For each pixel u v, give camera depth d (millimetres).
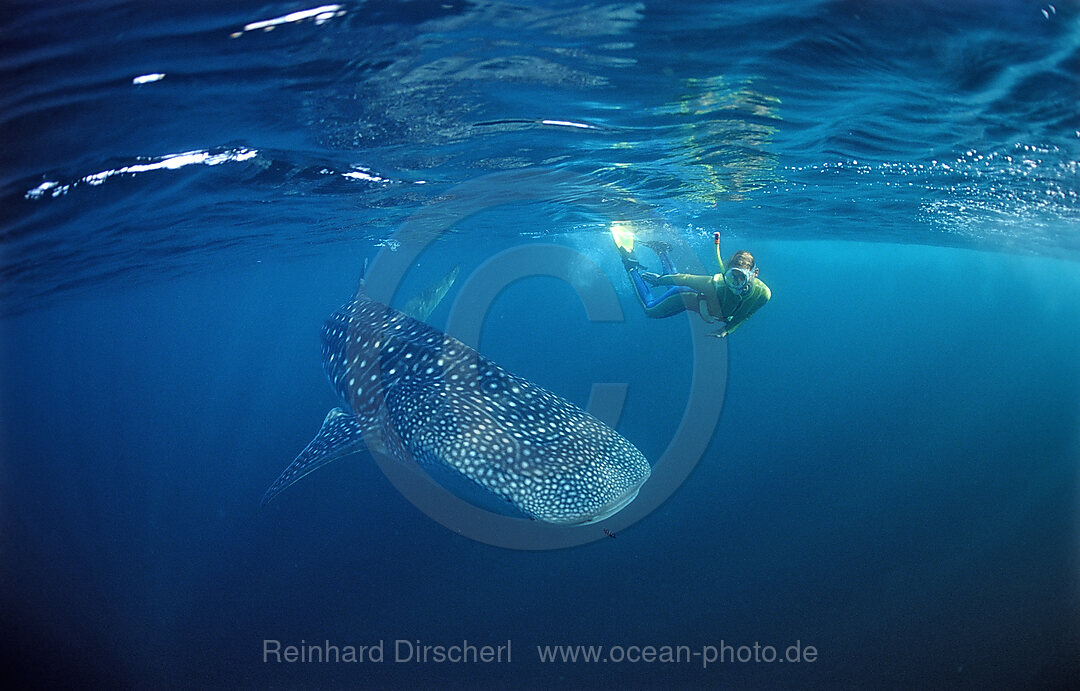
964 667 9016
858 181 10836
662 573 11828
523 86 5758
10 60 4684
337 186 10273
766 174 10273
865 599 11000
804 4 4297
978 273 34844
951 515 15211
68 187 7984
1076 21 4582
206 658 9977
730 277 5570
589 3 4211
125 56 4762
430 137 7500
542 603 10844
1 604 11766
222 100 5758
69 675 9914
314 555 13117
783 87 5906
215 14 4211
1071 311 45219
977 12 4457
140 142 6723
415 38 4672
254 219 13266
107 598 12469
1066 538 13609
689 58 5176
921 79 5688
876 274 40406
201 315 46531
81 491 22859
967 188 11070
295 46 4738
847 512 15133
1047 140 7703
